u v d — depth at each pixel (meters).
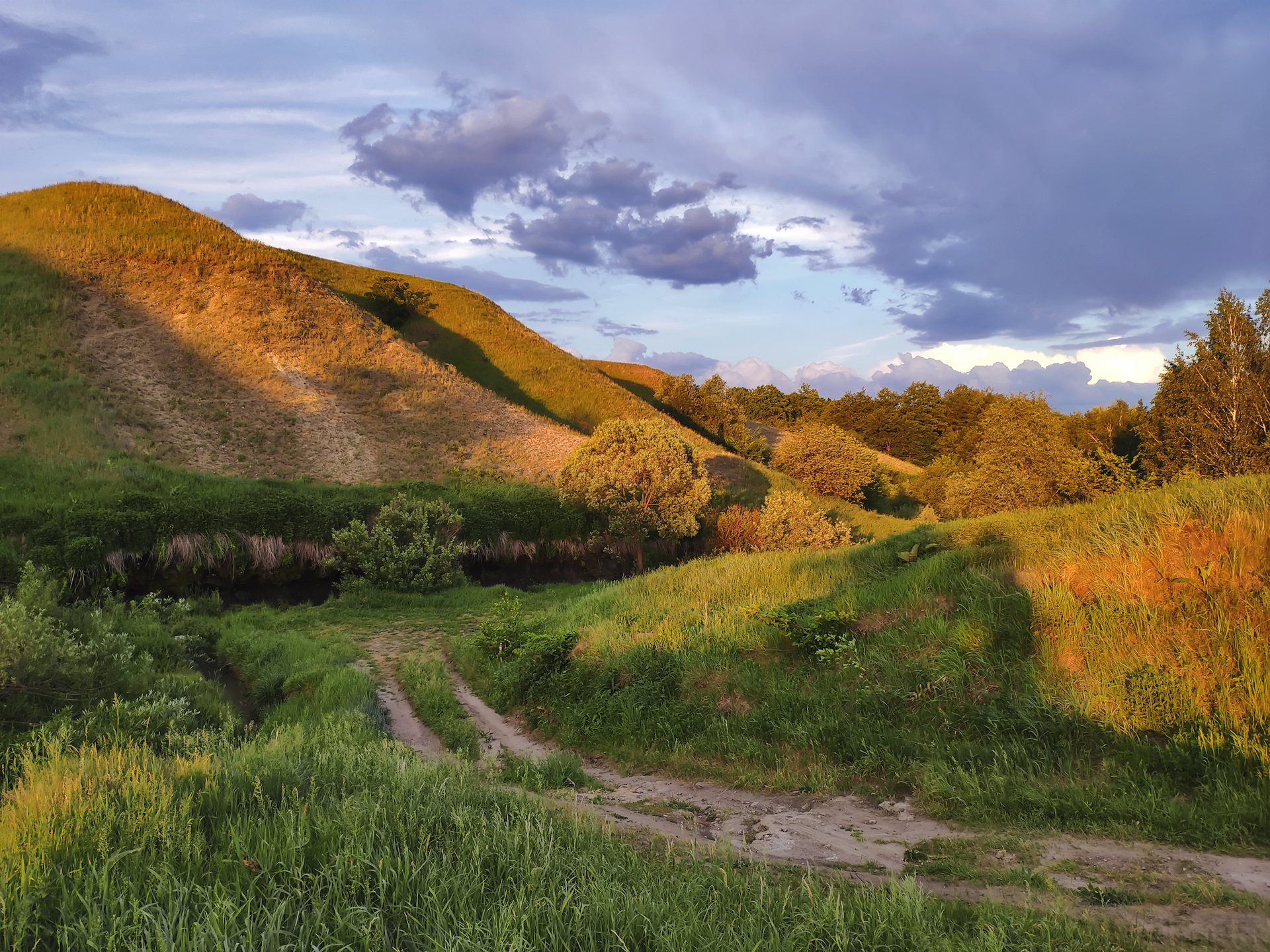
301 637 16.36
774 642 9.15
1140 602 6.71
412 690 12.37
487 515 29.25
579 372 70.94
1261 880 3.79
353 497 28.00
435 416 42.34
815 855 4.81
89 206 46.59
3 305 35.34
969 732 6.33
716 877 3.97
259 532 23.64
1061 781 5.33
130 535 20.97
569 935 2.92
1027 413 29.34
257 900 2.96
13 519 19.62
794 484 47.06
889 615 8.78
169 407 34.53
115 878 2.99
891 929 3.16
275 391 38.69
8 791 4.80
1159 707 5.67
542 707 10.30
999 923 3.26
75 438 28.55
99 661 10.52
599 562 30.78
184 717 9.50
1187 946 3.17
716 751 7.53
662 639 10.32
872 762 6.36
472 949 2.67
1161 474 24.84
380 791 4.59
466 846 3.71
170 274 43.03
